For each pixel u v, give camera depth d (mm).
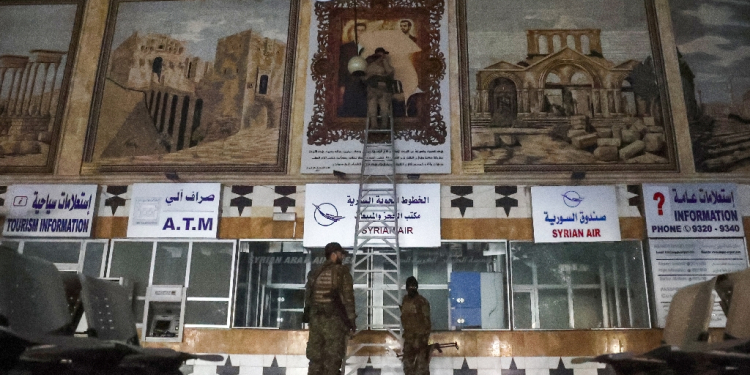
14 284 5035
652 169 11516
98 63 12711
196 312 11148
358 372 10539
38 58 12828
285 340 10812
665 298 10703
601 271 11164
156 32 12867
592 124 11828
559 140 11766
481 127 11898
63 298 5641
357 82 12344
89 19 13047
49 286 5496
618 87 12062
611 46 12328
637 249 11203
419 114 12047
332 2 12867
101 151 12117
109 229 11586
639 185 11414
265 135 12070
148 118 12281
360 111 12141
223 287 11258
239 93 12352
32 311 5160
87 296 5578
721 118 11805
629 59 12227
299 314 11164
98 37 12906
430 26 12625
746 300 5570
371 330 10742
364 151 11500
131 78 12562
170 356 5715
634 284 11039
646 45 12312
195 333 10953
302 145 11953
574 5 12633
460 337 10711
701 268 10844
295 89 12336
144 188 11727
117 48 12797
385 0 12867
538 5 12664
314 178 11750
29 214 11664
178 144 12094
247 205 11617
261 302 11234
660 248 10961
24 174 11992
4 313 4812
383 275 11258
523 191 11492
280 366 10695
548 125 11867
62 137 12227
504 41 12445
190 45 12758
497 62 12305
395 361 10578
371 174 11547
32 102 12508
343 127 12039
